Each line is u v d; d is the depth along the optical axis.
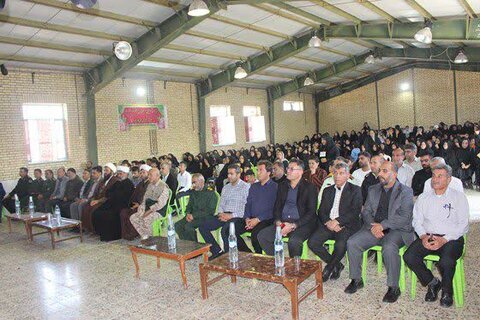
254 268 3.49
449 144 10.12
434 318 3.20
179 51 10.12
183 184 8.05
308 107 19.06
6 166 8.86
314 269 3.46
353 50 13.45
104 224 6.34
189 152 12.77
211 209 5.34
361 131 16.94
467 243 5.09
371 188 4.11
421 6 7.80
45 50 8.46
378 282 4.02
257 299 3.79
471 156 9.64
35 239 6.76
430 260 3.51
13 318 3.70
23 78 9.12
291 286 3.21
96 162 10.27
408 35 9.12
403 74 16.86
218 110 14.24
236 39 10.11
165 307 3.74
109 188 6.83
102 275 4.72
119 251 5.72
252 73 11.80
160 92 12.02
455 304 3.41
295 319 3.27
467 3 7.32
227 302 3.76
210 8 7.25
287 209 4.58
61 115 9.91
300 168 4.54
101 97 10.54
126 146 11.08
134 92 11.33
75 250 5.91
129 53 7.73
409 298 3.60
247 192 5.12
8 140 8.88
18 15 6.98
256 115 15.93
